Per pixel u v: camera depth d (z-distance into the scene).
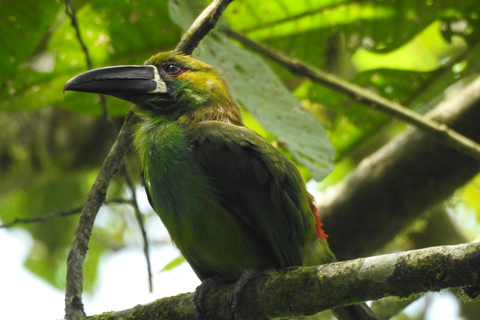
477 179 15.08
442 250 6.06
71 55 12.48
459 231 13.85
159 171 9.09
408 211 12.06
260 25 12.92
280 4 12.52
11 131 15.52
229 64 10.20
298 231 8.86
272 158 8.88
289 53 13.41
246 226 8.72
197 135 9.01
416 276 6.12
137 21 12.24
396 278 6.23
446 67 12.55
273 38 13.16
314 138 9.80
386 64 16.64
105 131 15.88
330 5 12.52
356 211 12.01
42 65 14.32
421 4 12.35
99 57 12.71
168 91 10.08
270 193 8.73
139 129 10.12
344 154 13.82
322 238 9.59
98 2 11.86
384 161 12.13
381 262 6.38
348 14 12.70
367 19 12.78
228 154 8.80
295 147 9.61
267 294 7.20
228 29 11.24
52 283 18.94
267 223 8.69
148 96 10.07
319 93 13.11
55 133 15.80
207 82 10.21
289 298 7.02
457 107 12.34
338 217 12.02
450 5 12.28
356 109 13.14
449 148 11.86
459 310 13.85
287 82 15.78
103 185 8.24
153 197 9.25
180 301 7.95
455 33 12.72
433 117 12.45
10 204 18.52
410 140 12.10
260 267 8.93
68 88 9.86
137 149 10.05
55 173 16.14
